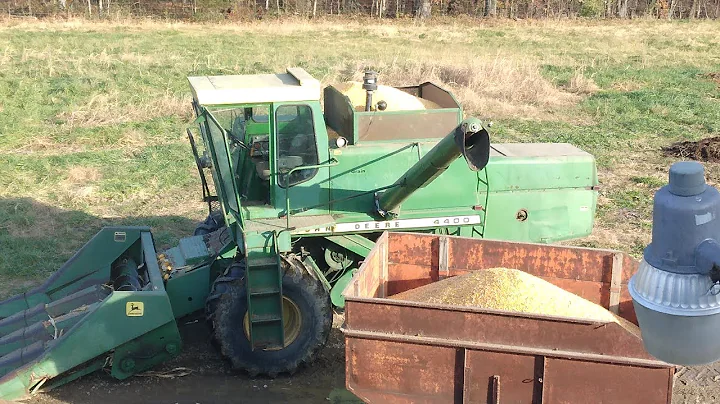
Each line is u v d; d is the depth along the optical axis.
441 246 7.16
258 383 7.36
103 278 8.64
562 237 8.18
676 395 7.07
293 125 7.16
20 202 12.08
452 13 41.94
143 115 17.45
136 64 23.45
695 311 2.37
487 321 5.52
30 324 7.76
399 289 7.41
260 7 39.62
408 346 5.67
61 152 14.88
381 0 40.75
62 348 6.77
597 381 5.44
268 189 7.49
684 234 2.37
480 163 6.07
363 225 7.56
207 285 7.68
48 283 8.52
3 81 20.12
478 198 7.88
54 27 32.09
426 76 20.80
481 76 20.70
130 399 7.05
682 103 19.41
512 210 8.00
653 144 15.91
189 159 14.43
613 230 11.25
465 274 6.62
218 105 6.91
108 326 6.87
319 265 7.93
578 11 43.34
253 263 7.09
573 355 5.39
